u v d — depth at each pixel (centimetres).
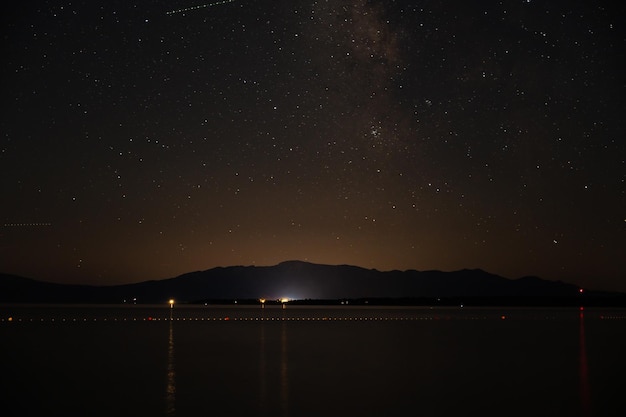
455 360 2306
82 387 1716
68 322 5184
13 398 1560
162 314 8031
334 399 1534
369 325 4831
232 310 11431
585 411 1416
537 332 3838
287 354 2512
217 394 1602
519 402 1503
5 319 5775
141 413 1395
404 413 1390
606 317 6619
